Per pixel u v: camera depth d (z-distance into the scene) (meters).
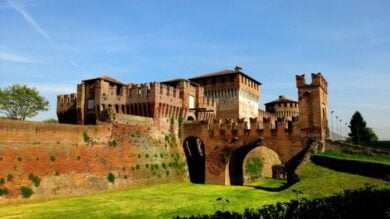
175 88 71.25
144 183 56.53
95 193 48.09
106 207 37.53
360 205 26.89
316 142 55.03
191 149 71.31
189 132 67.94
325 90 62.47
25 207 36.91
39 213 33.75
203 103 80.25
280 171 75.62
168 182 61.62
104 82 68.00
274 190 54.00
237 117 85.19
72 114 72.31
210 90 90.44
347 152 52.81
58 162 44.38
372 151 50.94
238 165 66.81
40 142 42.94
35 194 40.66
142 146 58.41
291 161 56.88
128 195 46.75
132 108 66.25
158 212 34.81
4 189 37.69
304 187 42.56
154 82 64.00
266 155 81.44
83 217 32.12
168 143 65.12
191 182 65.88
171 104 67.62
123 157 54.16
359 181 40.78
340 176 43.88
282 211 21.92
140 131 59.19
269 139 59.16
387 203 28.58
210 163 64.12
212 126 65.12
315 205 23.80
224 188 55.91
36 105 90.06
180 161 66.44
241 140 61.72
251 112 93.75
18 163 39.94
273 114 113.31
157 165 60.28
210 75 90.88
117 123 54.56
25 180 40.12
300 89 58.12
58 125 45.38
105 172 50.53
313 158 52.25
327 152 54.22
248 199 43.09
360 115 118.56
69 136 46.75
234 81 87.38
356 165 45.03
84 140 48.78
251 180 71.12
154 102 63.12
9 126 39.78
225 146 63.09
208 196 46.31
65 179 44.66
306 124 56.75
